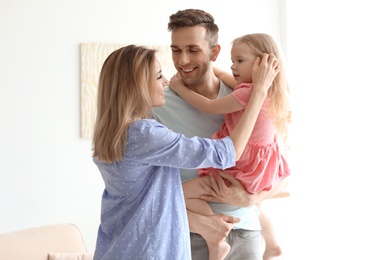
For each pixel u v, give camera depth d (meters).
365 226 5.04
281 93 2.74
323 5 5.25
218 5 5.32
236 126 2.53
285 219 5.34
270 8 5.41
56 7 4.99
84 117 5.06
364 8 5.09
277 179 2.86
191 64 2.77
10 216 4.96
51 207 5.05
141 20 5.14
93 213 5.14
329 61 5.25
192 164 2.43
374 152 5.04
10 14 4.90
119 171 2.45
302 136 5.24
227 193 2.70
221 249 2.74
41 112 5.00
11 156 4.95
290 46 5.24
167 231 2.48
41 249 3.71
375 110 5.05
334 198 5.20
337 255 5.16
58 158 5.05
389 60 4.98
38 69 4.98
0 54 4.89
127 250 2.45
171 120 2.81
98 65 5.06
